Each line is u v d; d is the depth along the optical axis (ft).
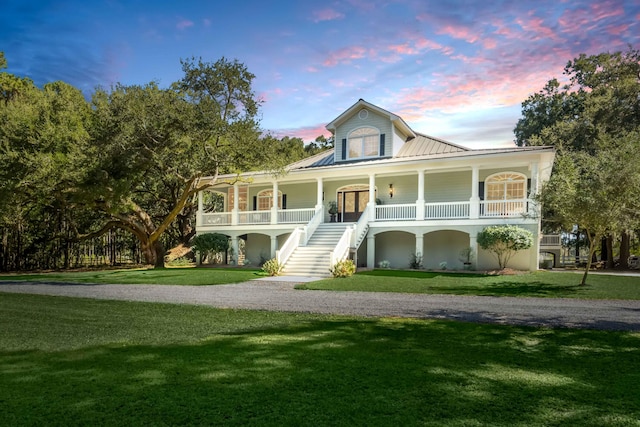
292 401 13.05
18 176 63.36
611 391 14.20
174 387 14.33
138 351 19.29
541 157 62.44
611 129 91.56
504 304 33.27
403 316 28.40
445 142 81.56
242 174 84.53
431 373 15.90
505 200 63.21
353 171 74.28
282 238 90.33
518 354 18.79
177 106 59.52
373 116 81.20
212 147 64.44
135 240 112.68
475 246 63.87
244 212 86.22
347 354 18.65
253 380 15.05
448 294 39.06
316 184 87.10
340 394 13.67
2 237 89.30
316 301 35.37
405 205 70.18
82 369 16.48
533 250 61.26
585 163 46.29
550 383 14.93
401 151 81.71
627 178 39.47
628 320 26.66
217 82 63.16
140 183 88.28
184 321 26.94
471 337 22.07
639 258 101.65
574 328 24.26
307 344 20.54
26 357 18.37
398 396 13.52
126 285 49.90
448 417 11.96
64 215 90.94
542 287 43.39
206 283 50.11
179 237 117.80
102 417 11.88
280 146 68.18
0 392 13.94
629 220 41.09
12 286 50.03
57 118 68.39
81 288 47.11
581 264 106.73
